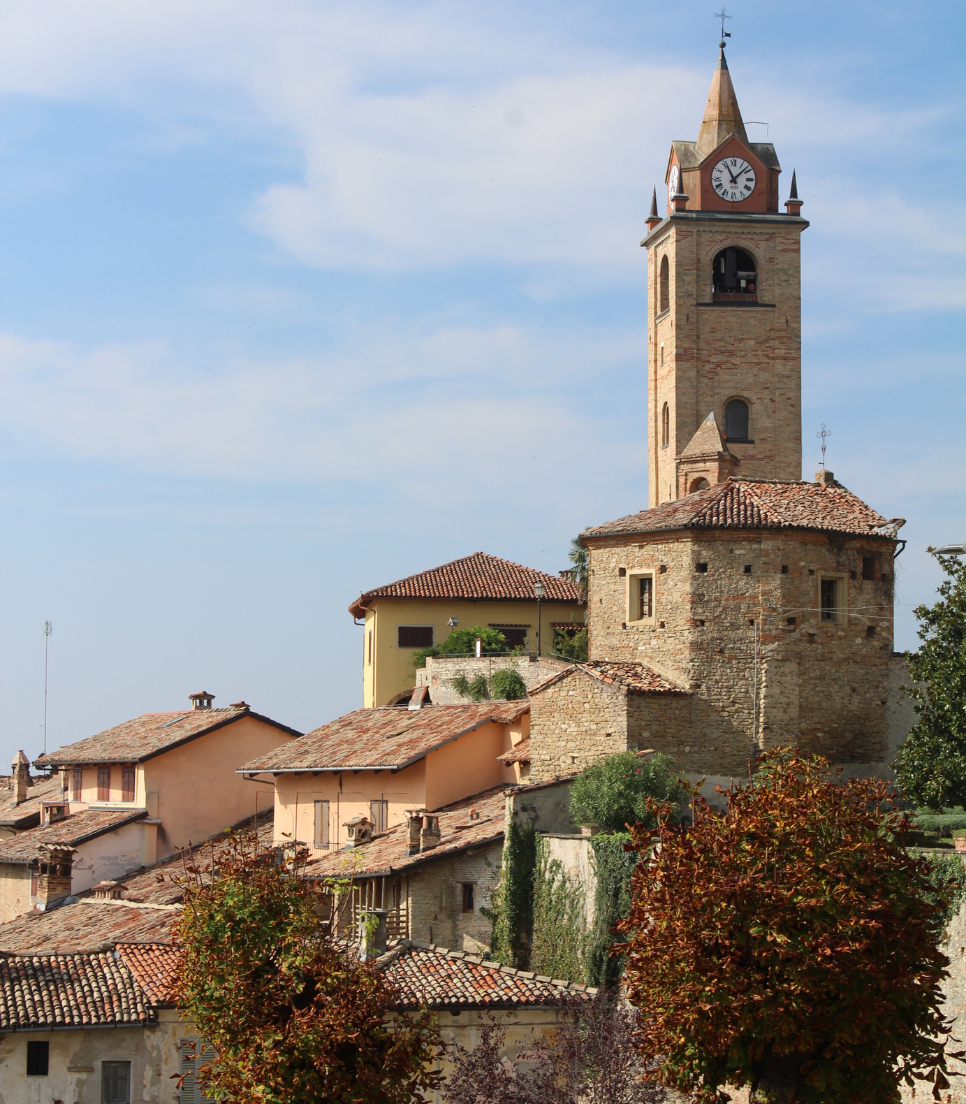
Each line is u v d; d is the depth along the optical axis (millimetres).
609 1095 36031
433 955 41812
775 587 54906
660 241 97438
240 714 73500
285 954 30672
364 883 52969
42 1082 39344
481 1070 36375
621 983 43062
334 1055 29578
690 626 54812
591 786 49938
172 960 43219
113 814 72250
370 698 91812
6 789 91000
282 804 65625
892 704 56500
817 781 28688
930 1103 37031
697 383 93562
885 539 56844
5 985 40969
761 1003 26672
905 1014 27438
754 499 57062
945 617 50656
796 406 93625
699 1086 28422
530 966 49219
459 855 51594
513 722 60062
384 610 90188
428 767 58438
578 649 86938
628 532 56656
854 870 27344
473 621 90625
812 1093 27172
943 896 37250
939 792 49031
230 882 31609
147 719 80938
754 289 95000
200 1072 31859
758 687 54500
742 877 27188
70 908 61531
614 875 45656
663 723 53688
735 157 94938
